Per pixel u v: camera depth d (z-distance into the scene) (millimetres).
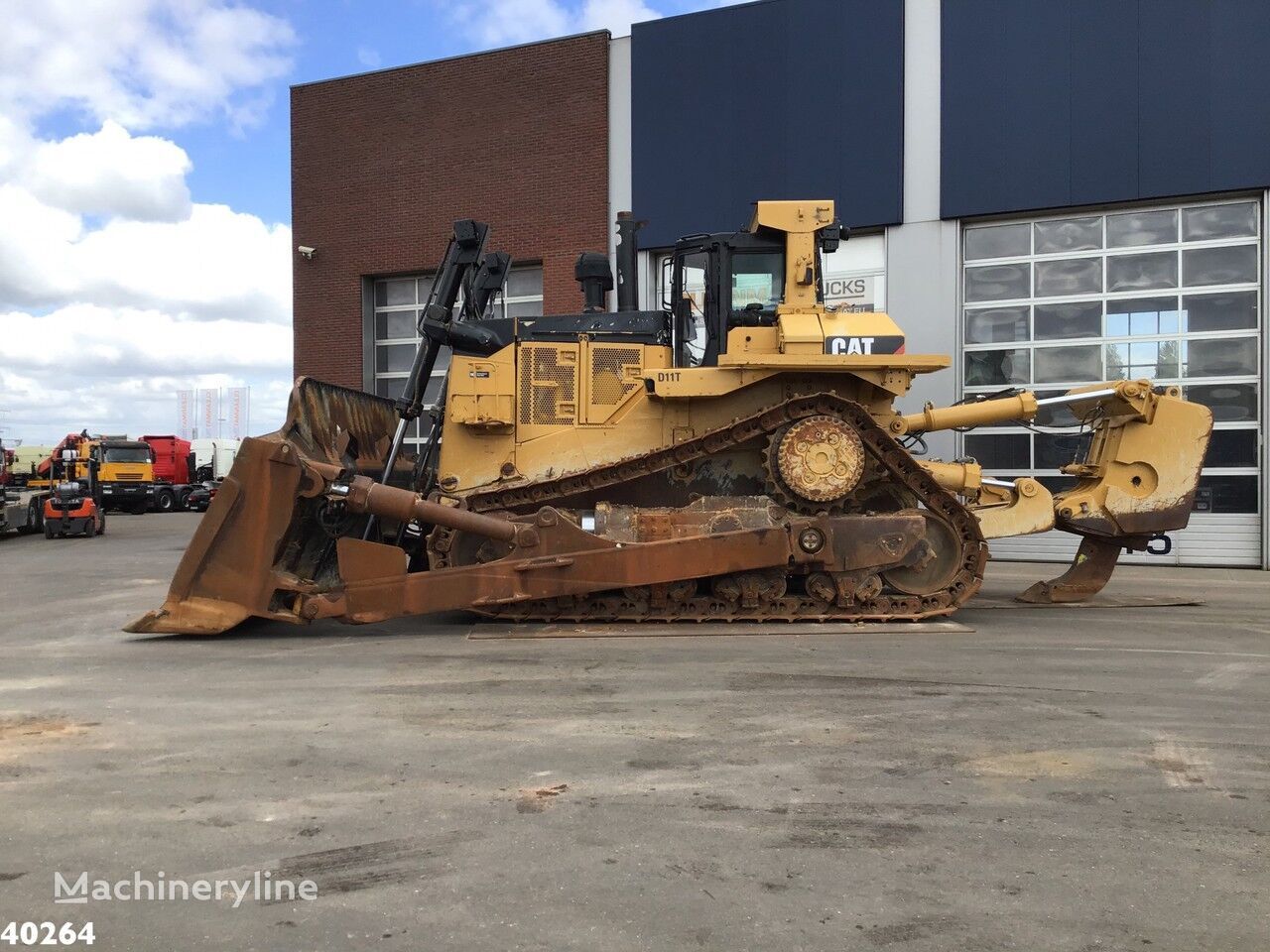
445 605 6477
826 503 6926
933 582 7191
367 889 2787
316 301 16578
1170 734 4309
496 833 3184
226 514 6422
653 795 3535
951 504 7129
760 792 3562
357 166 16219
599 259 8805
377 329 16594
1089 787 3627
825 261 13531
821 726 4410
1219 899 2727
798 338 6984
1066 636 6688
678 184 14062
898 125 12984
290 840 3133
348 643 6438
